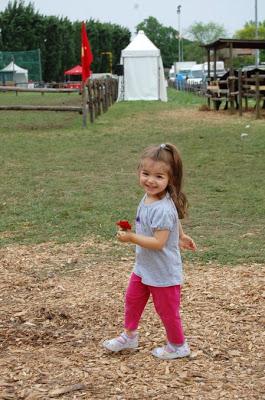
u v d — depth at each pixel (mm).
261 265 5457
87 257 5859
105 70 77688
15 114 24562
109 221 7141
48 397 3186
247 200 8133
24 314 4434
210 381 3342
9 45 64125
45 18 65375
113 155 12562
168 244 3551
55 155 12672
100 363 3592
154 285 3580
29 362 3611
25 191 9016
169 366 3535
